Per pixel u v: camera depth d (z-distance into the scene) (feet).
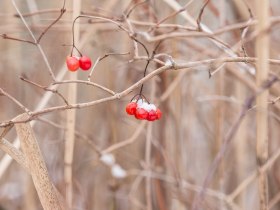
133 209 2.81
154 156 2.73
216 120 2.56
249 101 1.41
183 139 2.75
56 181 2.81
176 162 2.60
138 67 2.72
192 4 2.71
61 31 2.58
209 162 2.79
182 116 2.77
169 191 2.70
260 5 1.59
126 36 2.64
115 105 2.79
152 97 2.44
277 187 2.70
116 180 2.81
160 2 2.52
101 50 2.73
